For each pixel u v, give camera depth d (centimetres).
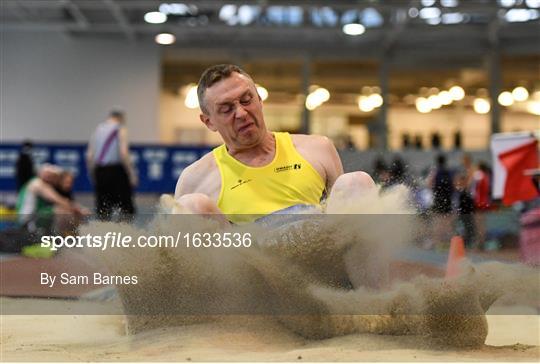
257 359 232
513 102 2025
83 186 1619
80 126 1948
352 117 2075
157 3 1524
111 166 1062
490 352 256
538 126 2020
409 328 265
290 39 1975
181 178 342
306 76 2002
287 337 272
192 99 1998
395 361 226
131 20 1814
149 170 1616
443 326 260
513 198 647
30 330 326
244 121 321
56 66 1948
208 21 1797
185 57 1980
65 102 1952
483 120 2083
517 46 1947
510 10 1533
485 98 2062
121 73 1952
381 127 2009
